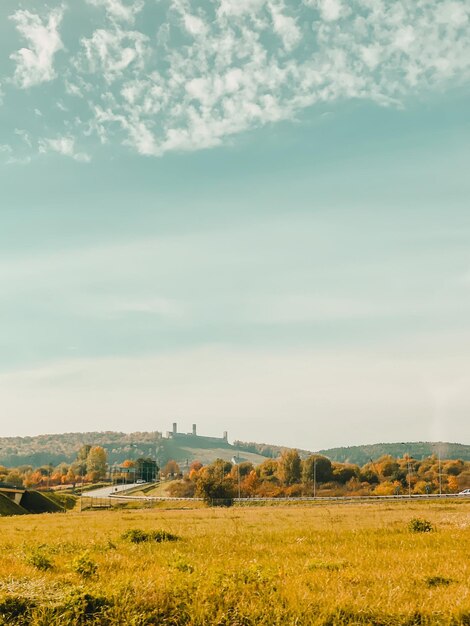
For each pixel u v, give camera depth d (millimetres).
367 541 26625
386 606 13227
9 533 36438
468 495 117000
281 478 193875
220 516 52188
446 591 14742
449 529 31609
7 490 112062
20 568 16891
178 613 12953
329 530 31766
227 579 14828
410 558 20719
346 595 13891
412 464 198125
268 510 65438
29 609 12727
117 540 27969
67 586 14172
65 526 42969
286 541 27469
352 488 179250
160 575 15828
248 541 27500
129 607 13000
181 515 55438
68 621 12312
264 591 14133
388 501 99875
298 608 13125
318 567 18562
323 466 188875
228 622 12664
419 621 12844
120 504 142000
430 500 96062
